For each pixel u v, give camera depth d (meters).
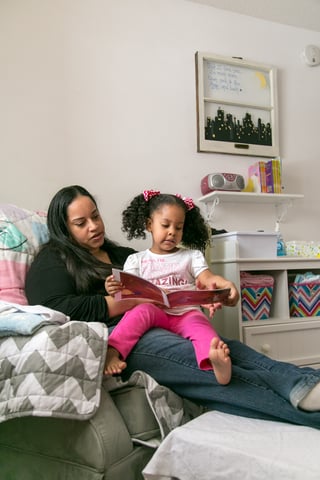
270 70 2.43
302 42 2.57
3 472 1.00
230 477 0.76
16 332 0.93
